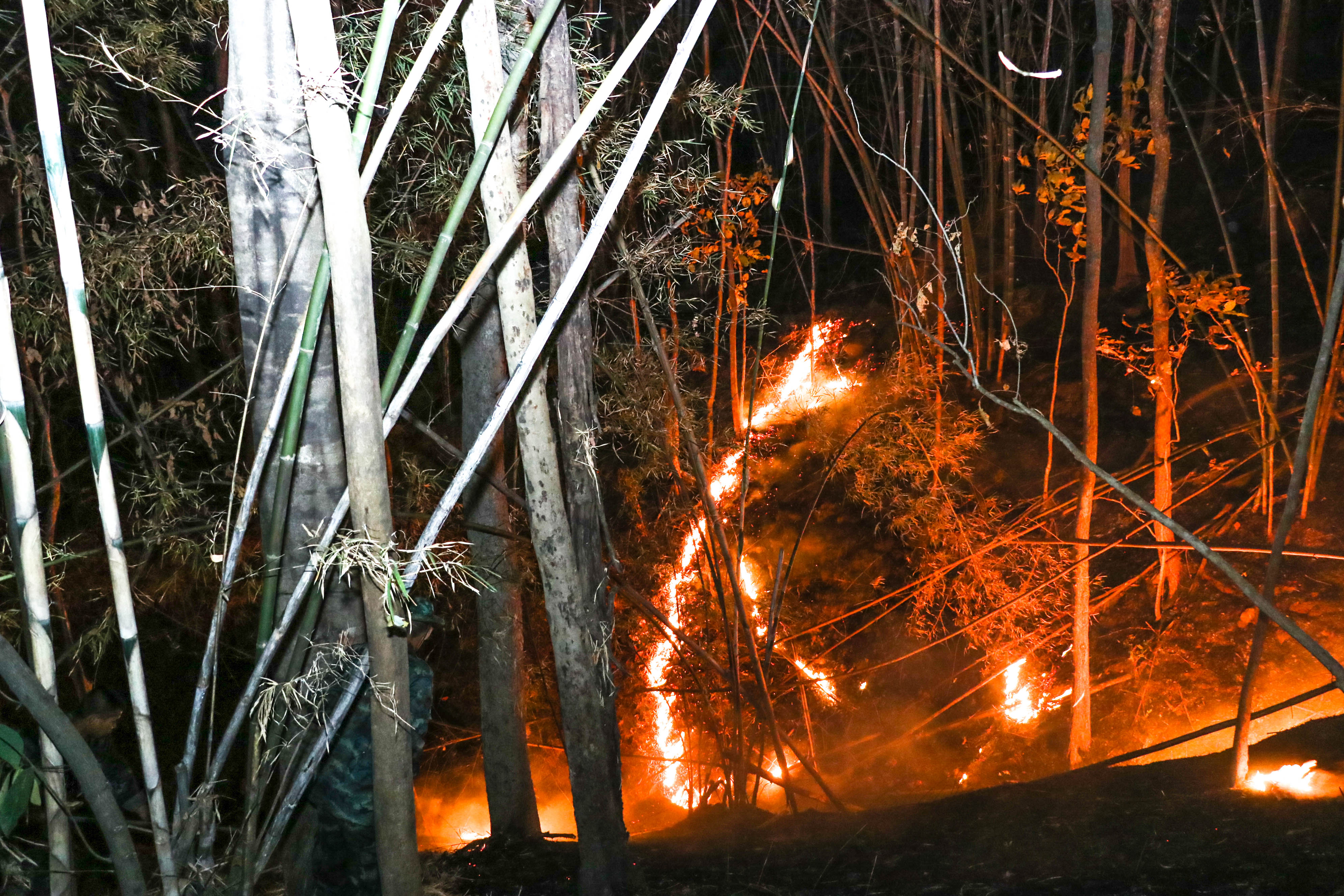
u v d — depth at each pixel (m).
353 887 2.62
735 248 4.52
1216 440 5.48
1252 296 7.04
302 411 2.21
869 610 6.16
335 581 2.35
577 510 2.96
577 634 2.86
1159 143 4.80
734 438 5.61
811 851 3.28
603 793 2.91
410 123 3.82
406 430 4.97
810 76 5.30
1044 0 9.46
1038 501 6.14
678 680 5.21
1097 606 5.38
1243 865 2.62
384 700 2.14
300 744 2.45
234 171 2.33
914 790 5.08
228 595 2.24
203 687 2.24
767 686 4.71
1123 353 6.89
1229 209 7.95
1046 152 4.46
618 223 3.70
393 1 2.04
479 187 2.73
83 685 4.30
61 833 2.18
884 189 8.99
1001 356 7.14
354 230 1.97
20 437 1.94
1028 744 5.16
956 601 5.89
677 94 4.22
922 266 7.08
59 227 1.88
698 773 5.37
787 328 8.65
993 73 8.16
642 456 5.01
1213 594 5.23
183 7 4.22
